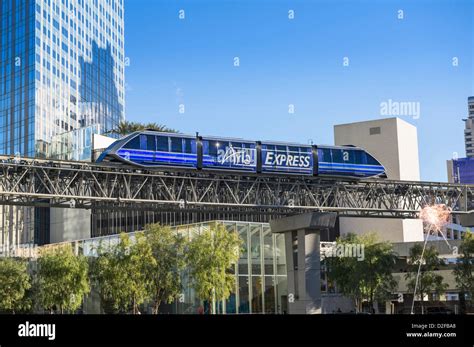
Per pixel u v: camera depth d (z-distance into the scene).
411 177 131.25
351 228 126.81
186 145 70.00
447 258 104.25
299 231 79.44
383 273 87.44
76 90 191.38
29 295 78.94
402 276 105.25
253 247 89.19
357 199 88.44
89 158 136.38
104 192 66.25
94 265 78.44
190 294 84.62
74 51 192.38
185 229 87.50
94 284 80.12
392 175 128.25
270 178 77.25
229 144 72.62
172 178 71.88
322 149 78.69
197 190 74.88
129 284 73.88
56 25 182.88
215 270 75.50
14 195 61.34
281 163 75.56
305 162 77.25
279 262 91.56
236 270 86.31
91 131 138.75
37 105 169.00
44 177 65.06
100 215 133.75
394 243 107.44
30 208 141.88
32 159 62.50
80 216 136.25
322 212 78.31
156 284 75.81
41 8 175.62
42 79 172.88
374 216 83.62
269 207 74.69
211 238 77.19
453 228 142.75
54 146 149.12
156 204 71.38
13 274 76.69
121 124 135.25
